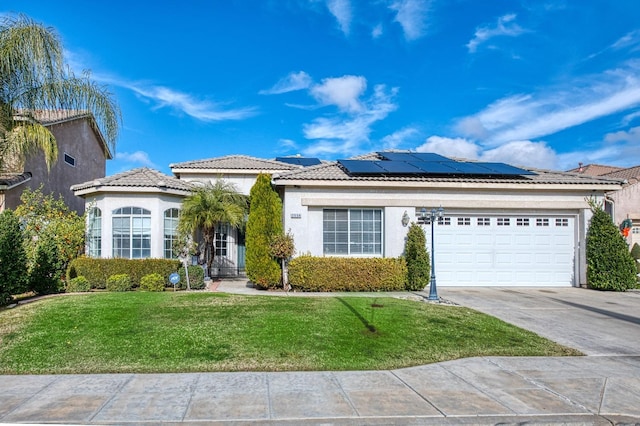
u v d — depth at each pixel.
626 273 14.24
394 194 14.59
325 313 9.27
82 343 7.06
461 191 14.85
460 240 15.03
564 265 15.31
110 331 7.67
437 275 14.92
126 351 6.73
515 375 6.02
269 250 13.62
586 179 15.34
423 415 4.65
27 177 15.81
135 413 4.61
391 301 11.04
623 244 14.65
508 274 15.13
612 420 4.64
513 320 9.60
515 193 15.07
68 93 11.52
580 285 15.14
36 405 4.79
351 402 4.97
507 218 15.23
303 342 7.26
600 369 6.34
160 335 7.50
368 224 14.67
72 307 9.48
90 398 5.01
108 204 14.58
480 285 15.03
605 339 8.13
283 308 9.73
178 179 17.61
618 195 24.11
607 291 14.23
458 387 5.52
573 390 5.46
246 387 5.41
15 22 10.77
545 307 11.18
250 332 7.75
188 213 14.80
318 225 14.43
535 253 15.25
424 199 14.68
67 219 14.75
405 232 14.55
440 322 8.86
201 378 5.73
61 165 18.81
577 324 9.33
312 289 13.46
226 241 18.73
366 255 14.57
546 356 6.99
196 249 15.95
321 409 4.76
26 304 10.09
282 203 14.82
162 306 9.77
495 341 7.74
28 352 6.65
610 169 31.61
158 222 14.76
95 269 13.43
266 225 13.78
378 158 19.08
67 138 19.42
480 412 4.75
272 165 19.08
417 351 7.06
